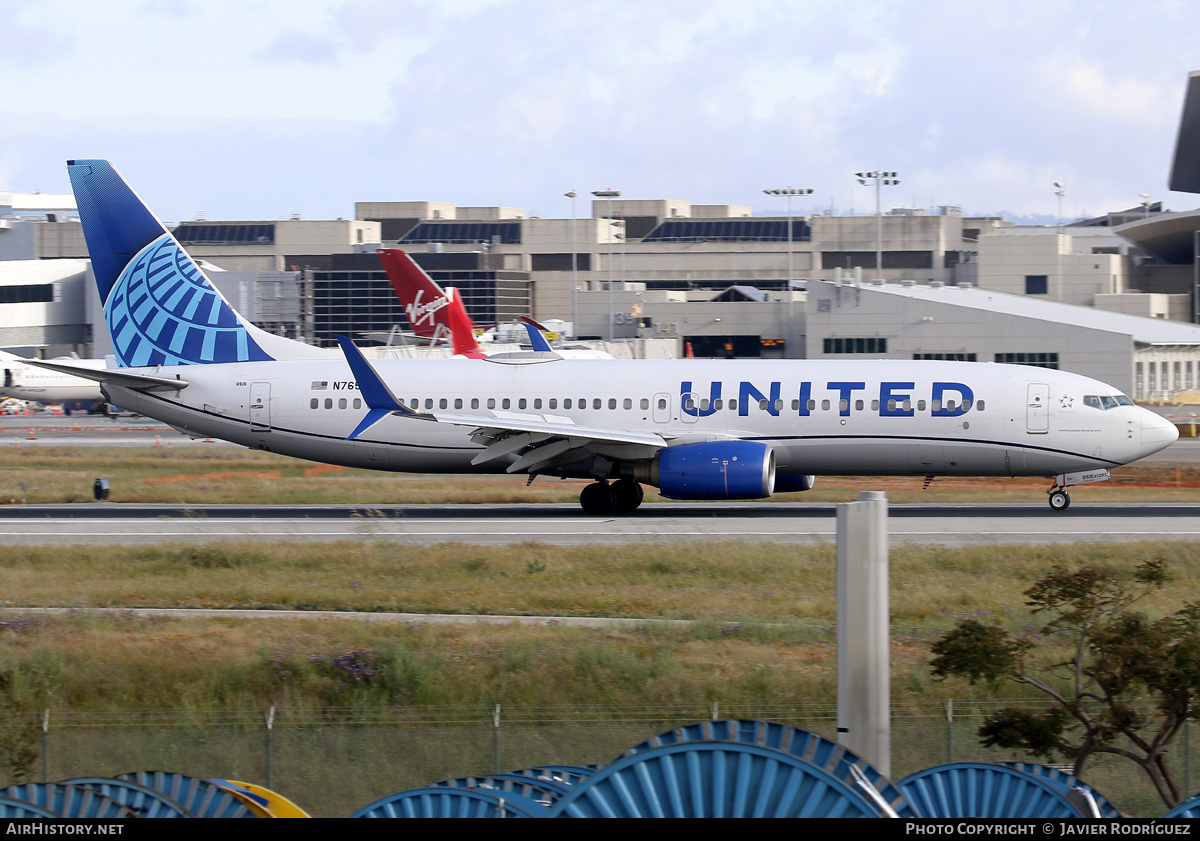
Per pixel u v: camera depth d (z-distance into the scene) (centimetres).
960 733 6488
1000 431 14700
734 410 15138
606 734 6388
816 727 6525
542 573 11088
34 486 19550
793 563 11350
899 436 14862
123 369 16588
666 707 6862
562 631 8712
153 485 19788
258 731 6419
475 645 8206
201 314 16475
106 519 15550
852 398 14938
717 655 7981
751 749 3831
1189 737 6438
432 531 14150
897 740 6494
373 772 6297
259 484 19875
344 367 16050
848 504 4741
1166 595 9862
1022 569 11012
